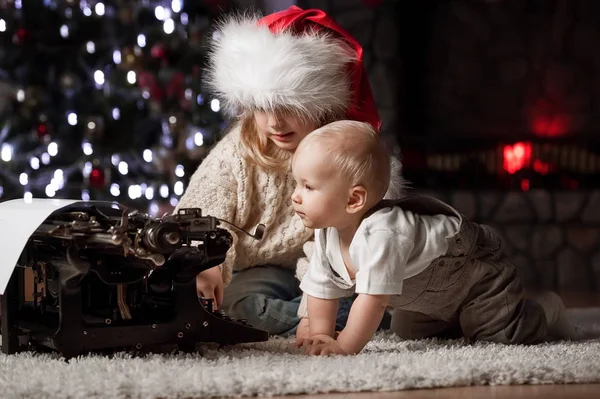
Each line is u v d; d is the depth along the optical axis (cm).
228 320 150
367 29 439
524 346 162
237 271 204
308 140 153
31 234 139
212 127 389
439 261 161
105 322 141
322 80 176
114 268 138
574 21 450
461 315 174
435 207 162
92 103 418
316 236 163
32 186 401
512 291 170
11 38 405
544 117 452
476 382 126
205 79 205
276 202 197
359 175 150
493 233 171
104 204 147
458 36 458
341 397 117
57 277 145
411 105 458
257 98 174
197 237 143
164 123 397
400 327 187
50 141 396
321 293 162
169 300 147
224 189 195
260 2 438
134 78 384
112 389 114
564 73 451
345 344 149
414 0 458
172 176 394
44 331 144
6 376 123
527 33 454
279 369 126
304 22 192
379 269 148
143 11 403
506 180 441
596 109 449
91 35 414
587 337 196
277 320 193
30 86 412
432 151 452
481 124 457
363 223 152
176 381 117
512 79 454
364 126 154
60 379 118
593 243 423
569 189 433
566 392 120
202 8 429
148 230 132
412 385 123
